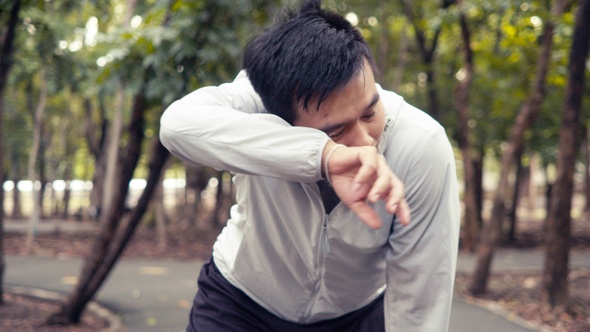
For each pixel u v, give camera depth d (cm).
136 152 512
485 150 1302
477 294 691
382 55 1100
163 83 429
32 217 1056
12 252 1070
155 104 490
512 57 825
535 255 1083
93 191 1702
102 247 537
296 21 132
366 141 129
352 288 171
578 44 543
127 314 600
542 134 1062
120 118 1095
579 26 540
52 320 545
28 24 567
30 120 1410
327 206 153
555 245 575
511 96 977
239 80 160
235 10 430
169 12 466
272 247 166
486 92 1118
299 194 152
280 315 177
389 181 105
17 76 797
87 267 543
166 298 678
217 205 1490
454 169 152
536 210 2298
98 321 570
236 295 176
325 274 165
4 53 511
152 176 512
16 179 1714
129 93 435
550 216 579
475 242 1090
